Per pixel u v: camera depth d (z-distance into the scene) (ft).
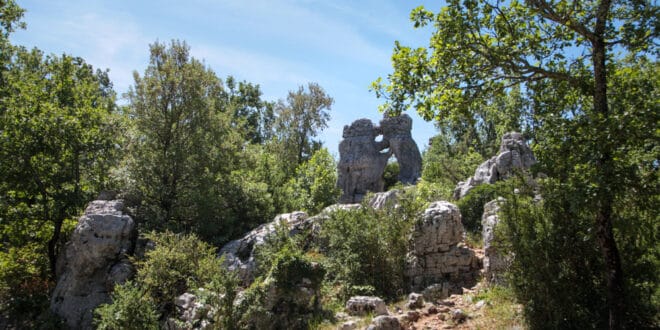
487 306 34.27
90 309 48.03
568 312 27.35
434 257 43.45
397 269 43.16
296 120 149.07
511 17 32.71
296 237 46.42
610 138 23.38
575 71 31.78
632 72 29.09
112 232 50.88
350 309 37.32
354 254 42.98
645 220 26.55
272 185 97.71
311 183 98.07
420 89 32.37
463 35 30.73
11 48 78.95
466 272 42.91
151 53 71.87
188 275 45.91
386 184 127.95
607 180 23.02
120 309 39.27
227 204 68.54
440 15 31.53
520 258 29.09
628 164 23.80
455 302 37.32
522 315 29.60
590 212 27.25
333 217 48.75
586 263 27.94
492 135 143.23
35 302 53.78
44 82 71.82
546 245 28.19
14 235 61.62
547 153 27.32
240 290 41.57
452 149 151.64
